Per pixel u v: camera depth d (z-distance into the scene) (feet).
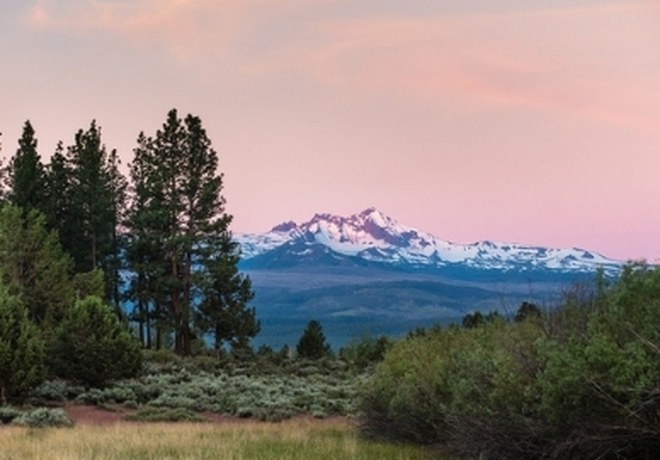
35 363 232.32
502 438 97.60
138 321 480.64
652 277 78.23
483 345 114.01
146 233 476.54
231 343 464.65
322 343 485.15
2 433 156.87
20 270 352.90
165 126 483.51
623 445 81.00
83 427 176.24
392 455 124.16
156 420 221.25
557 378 78.59
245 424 202.80
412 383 134.51
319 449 131.64
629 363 71.31
